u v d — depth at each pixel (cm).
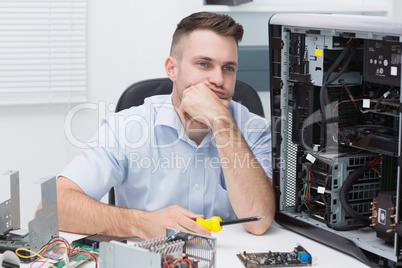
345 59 170
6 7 354
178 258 146
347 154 172
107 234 180
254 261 157
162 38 370
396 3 356
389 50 153
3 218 167
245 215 186
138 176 208
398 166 149
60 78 371
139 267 133
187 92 193
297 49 179
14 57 362
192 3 358
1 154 368
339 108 173
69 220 184
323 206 181
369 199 178
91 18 366
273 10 345
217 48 189
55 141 375
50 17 362
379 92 168
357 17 164
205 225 169
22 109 367
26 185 373
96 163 202
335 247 170
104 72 375
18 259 149
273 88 187
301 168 183
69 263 154
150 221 175
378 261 158
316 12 352
